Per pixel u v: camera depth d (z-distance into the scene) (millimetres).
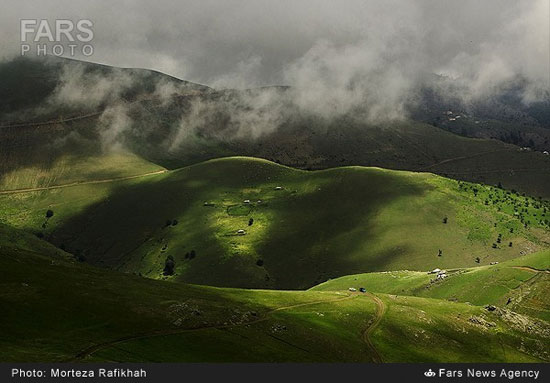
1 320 126188
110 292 162500
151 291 175125
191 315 155750
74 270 184500
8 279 153750
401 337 180625
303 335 161375
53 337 123938
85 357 113250
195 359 125562
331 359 149375
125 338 131000
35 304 138875
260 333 156000
